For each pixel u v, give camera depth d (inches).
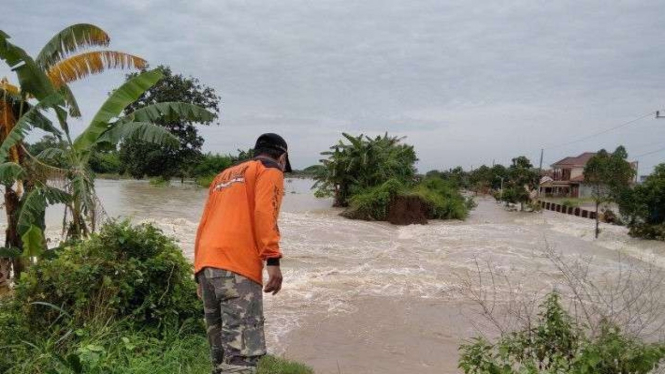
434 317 313.4
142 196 1172.5
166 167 1683.1
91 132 325.7
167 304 205.9
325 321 300.7
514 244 674.8
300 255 540.1
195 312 215.2
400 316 315.0
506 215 1264.8
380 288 391.5
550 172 2834.6
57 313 189.5
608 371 132.3
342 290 381.4
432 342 268.7
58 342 172.4
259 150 147.5
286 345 257.4
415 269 480.1
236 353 130.6
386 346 260.7
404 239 725.9
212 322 140.5
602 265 528.7
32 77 304.7
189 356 189.5
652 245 644.7
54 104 296.8
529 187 1450.5
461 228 891.4
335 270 458.0
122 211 836.0
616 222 973.8
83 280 193.6
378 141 1218.6
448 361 241.3
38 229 279.0
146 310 206.2
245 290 133.1
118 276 199.0
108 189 1366.9
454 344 266.1
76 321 186.2
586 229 835.4
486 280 434.3
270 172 137.9
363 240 689.6
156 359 178.2
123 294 197.8
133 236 212.5
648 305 221.3
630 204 725.3
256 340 133.3
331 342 264.5
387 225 946.7
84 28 351.9
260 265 137.1
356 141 1175.6
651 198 701.9
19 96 324.8
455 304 346.0
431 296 368.2
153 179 1729.8
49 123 313.6
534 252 609.0
